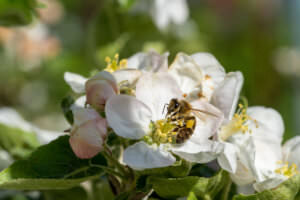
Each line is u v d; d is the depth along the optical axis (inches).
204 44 24.5
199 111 10.6
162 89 10.6
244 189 10.9
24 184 10.2
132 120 10.3
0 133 12.8
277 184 10.5
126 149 10.3
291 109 25.8
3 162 13.4
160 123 10.5
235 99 10.6
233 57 25.4
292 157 11.3
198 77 10.7
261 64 25.7
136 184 10.2
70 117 10.7
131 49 14.7
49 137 13.5
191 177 10.1
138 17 15.0
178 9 16.8
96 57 14.3
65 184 10.3
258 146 11.2
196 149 10.4
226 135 10.8
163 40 16.3
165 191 10.3
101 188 12.4
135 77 10.5
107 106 10.1
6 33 26.3
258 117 11.4
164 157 10.3
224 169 10.4
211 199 10.4
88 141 10.0
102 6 14.3
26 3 14.4
